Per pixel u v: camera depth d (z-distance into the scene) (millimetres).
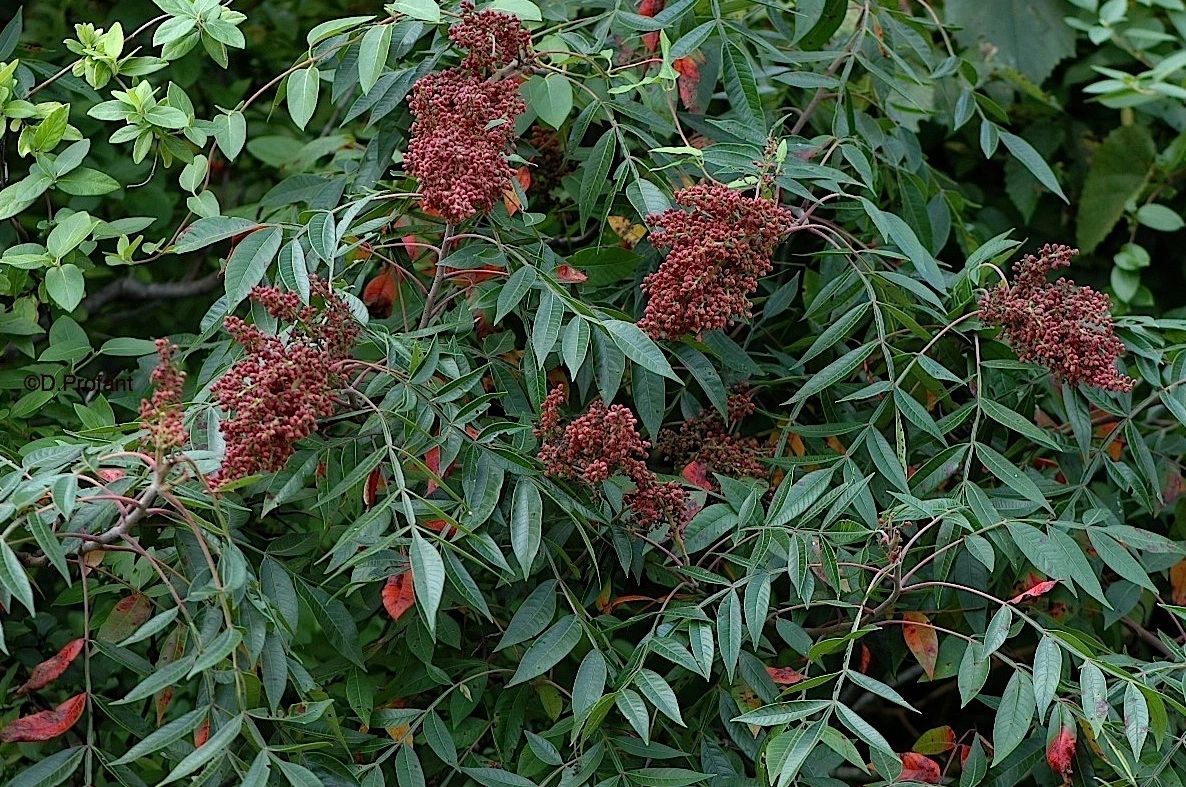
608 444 1514
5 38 2008
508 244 1753
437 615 1617
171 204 2457
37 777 1410
